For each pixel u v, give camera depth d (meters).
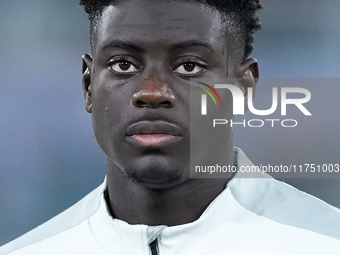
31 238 5.59
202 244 4.69
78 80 13.30
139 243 4.74
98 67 4.61
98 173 12.82
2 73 13.27
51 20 13.39
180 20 4.36
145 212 4.75
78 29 13.40
